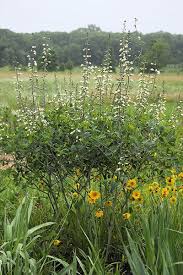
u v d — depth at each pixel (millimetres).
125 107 4969
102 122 4727
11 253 4062
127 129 4555
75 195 4957
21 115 5570
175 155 4805
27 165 5000
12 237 4266
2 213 5449
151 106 5578
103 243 4734
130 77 5000
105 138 4516
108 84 5348
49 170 4863
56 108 5336
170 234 4145
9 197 6223
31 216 5246
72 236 4871
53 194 4984
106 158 4621
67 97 5723
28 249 4246
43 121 4980
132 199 4836
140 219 4801
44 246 4434
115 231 4820
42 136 4668
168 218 4254
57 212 4965
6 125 5457
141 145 4422
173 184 4914
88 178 4797
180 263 3812
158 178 5203
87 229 4727
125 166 4773
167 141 4664
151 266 3902
